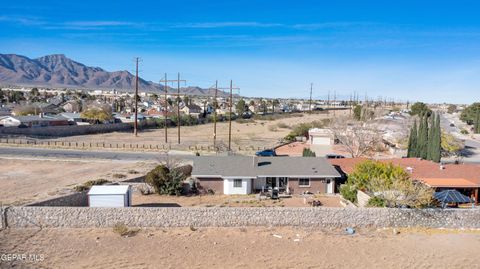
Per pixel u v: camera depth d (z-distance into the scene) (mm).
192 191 43531
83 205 36219
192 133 107812
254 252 27391
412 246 29156
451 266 26188
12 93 195250
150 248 27453
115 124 109562
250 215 32062
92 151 67688
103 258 25609
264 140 94125
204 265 25234
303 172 44156
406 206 34094
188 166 50594
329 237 30500
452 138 80438
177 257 26219
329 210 32438
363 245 29141
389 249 28562
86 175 47750
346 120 75688
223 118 151500
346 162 49875
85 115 119750
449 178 42594
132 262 25234
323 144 74125
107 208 30875
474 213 33125
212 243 28641
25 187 41281
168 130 114688
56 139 84250
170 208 31453
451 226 33062
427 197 33312
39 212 30312
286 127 128500
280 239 29766
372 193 36438
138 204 37531
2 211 29781
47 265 24250
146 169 51312
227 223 31938
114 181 43156
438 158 59062
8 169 50875
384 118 100250
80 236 28969
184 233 30344
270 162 46438
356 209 32625
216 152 68312
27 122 100375
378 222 32781
